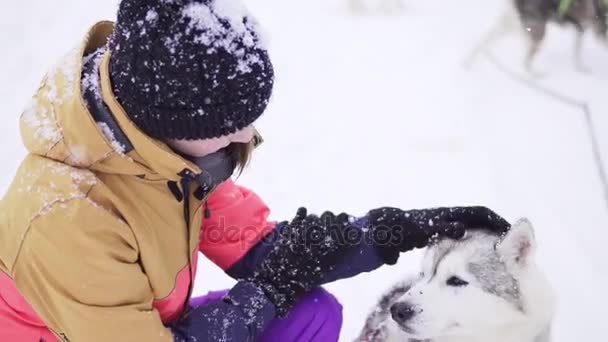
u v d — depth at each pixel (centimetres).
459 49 616
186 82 140
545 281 217
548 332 225
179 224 167
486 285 214
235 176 217
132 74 141
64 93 148
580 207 358
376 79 545
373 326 237
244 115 150
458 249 218
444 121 463
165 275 167
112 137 147
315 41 636
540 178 388
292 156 419
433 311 216
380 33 662
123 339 153
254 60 148
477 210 211
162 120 144
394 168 402
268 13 720
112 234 149
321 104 496
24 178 152
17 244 147
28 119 153
